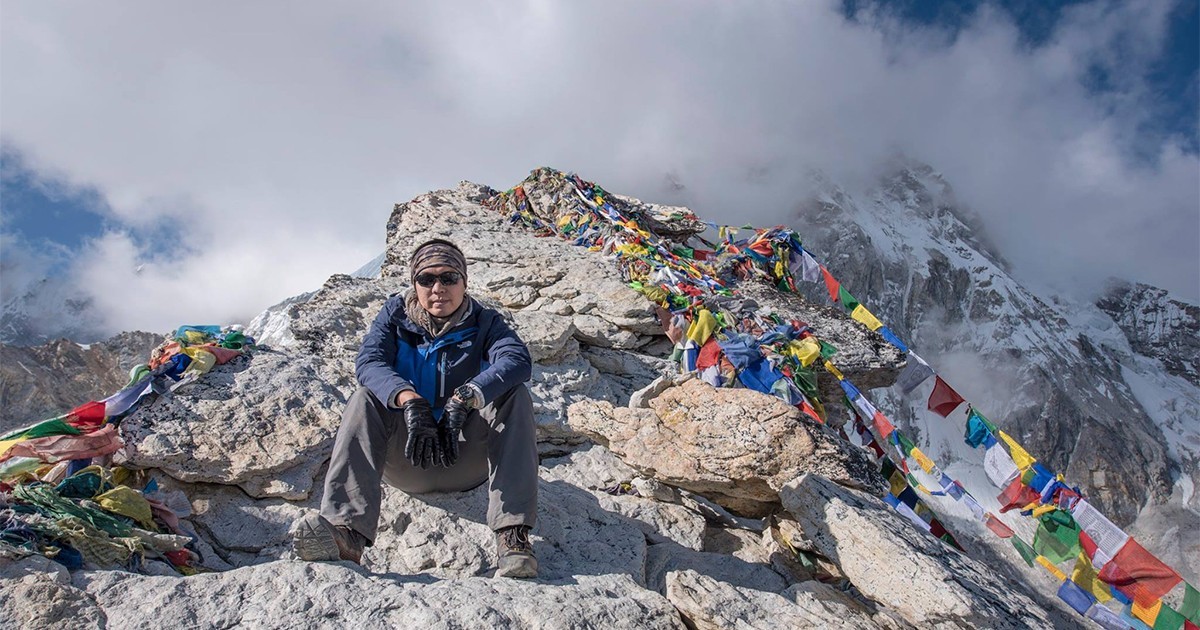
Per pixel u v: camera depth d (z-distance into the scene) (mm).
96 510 2141
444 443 2141
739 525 3027
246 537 2436
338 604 1831
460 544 2375
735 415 2932
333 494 2127
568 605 1958
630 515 2891
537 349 3889
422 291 2355
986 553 3852
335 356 3555
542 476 3098
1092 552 2965
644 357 4320
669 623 2051
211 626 1729
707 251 6168
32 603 1685
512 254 5242
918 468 3406
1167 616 2805
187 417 2697
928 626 2221
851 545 2432
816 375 4199
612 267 5133
